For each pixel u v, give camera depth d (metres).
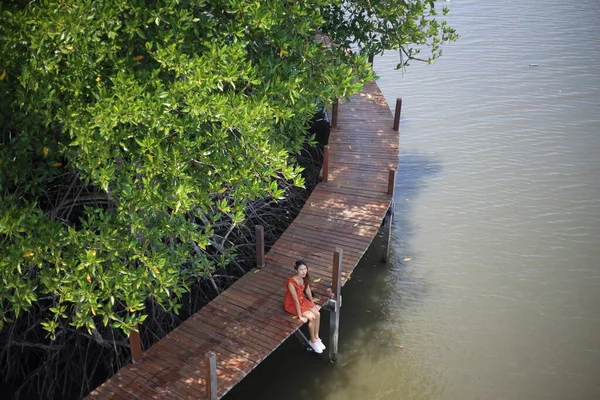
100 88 8.55
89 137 8.38
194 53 9.51
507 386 12.09
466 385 12.15
